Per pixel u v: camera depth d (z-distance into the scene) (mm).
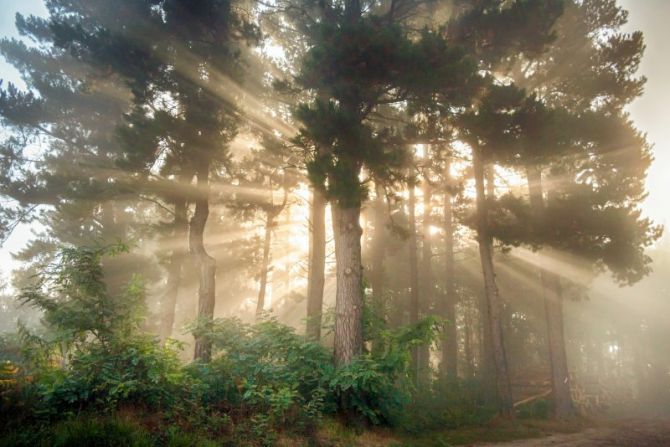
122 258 20625
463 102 12055
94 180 15625
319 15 14930
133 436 5539
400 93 12055
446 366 26531
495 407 16375
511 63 15695
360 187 9875
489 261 17234
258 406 7762
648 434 13133
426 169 15773
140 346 7262
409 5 13805
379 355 10742
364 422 9602
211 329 9859
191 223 14555
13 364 6805
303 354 9922
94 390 6348
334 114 9984
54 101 20656
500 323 16594
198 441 6102
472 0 13820
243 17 15422
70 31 13797
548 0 12594
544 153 13445
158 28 14438
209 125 13812
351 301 11023
